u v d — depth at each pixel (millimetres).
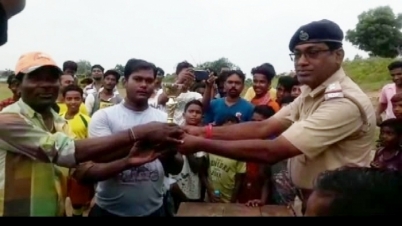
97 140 2275
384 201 1012
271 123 2619
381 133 3121
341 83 2219
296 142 2150
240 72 4953
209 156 4023
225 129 2639
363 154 2244
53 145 2227
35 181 2281
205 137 2615
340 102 2156
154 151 2398
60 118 2535
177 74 4996
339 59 2227
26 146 2227
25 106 2307
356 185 1040
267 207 3148
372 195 1021
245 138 2615
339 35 2197
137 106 2992
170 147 2369
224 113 4852
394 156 3025
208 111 4984
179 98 4766
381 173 1064
